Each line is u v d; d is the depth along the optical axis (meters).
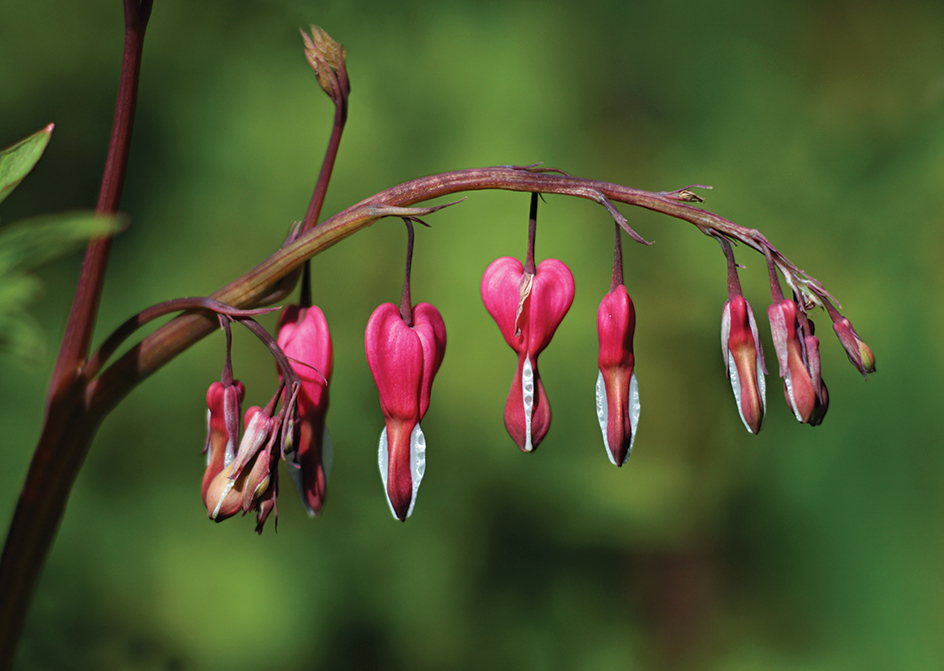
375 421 2.41
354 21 2.65
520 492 2.47
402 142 2.57
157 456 2.34
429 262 2.41
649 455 2.57
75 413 0.82
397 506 0.81
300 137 2.52
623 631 2.53
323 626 2.37
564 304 0.81
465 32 2.70
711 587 2.55
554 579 2.55
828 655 2.09
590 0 2.84
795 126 2.78
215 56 2.61
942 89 2.21
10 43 2.47
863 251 2.32
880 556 1.94
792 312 0.80
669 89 2.88
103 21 2.53
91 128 2.51
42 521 0.82
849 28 2.84
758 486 2.49
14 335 0.75
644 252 2.55
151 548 2.28
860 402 1.99
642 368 2.57
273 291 0.82
